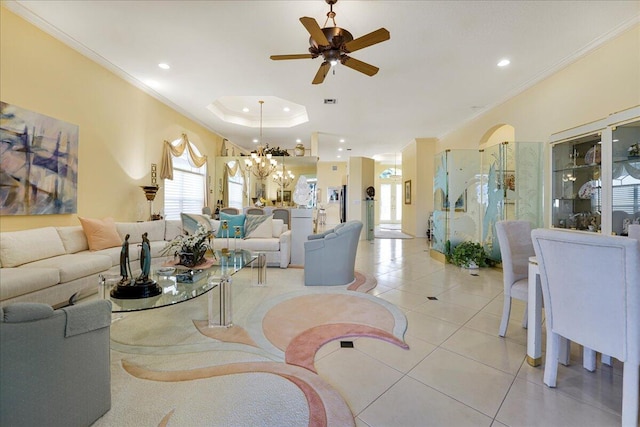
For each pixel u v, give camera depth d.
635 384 1.37
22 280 2.29
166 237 4.69
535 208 4.41
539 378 1.81
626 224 2.93
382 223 14.56
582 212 3.58
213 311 2.86
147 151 4.93
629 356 1.37
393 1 2.63
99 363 1.42
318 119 6.45
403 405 1.56
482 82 4.41
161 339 2.28
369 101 5.27
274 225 5.21
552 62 3.77
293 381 1.75
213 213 7.42
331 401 1.57
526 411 1.52
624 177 2.96
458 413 1.50
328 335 2.36
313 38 2.42
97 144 3.90
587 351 1.89
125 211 4.44
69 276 2.70
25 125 2.96
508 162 4.80
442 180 5.59
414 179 8.83
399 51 3.51
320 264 3.78
